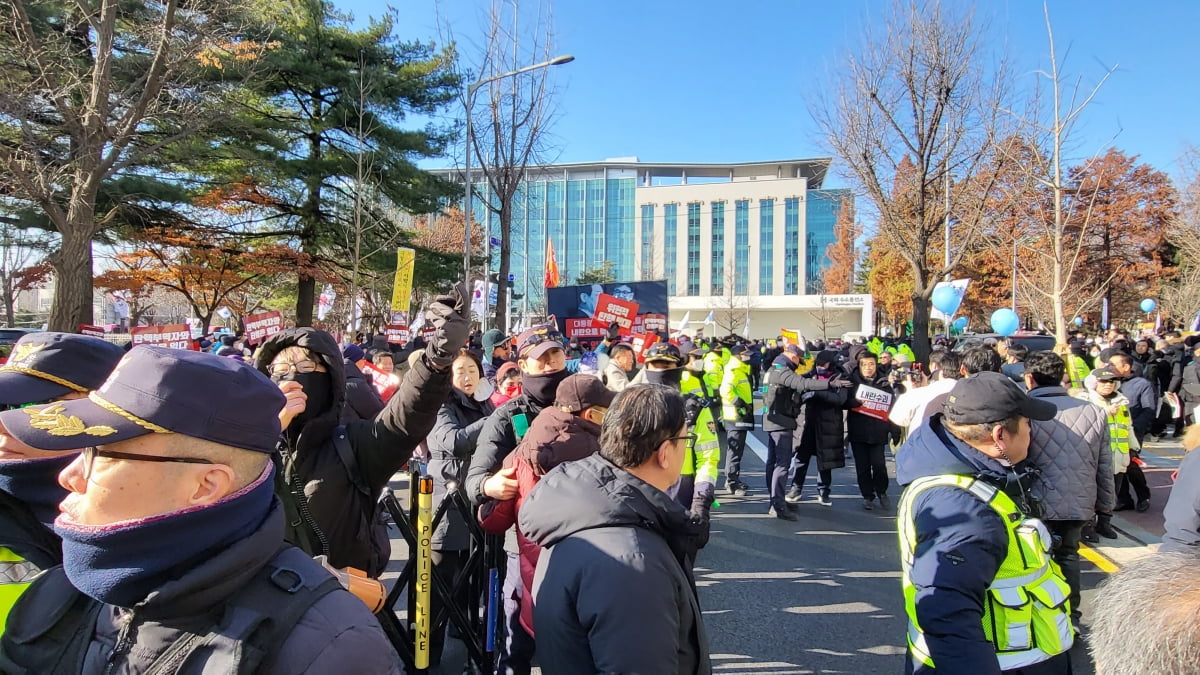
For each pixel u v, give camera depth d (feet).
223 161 59.67
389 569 17.47
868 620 14.29
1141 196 110.01
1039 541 6.77
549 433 9.20
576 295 45.42
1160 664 3.51
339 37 61.87
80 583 3.54
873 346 53.72
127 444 3.54
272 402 3.91
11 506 5.42
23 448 5.38
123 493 3.55
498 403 17.70
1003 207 49.32
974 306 126.52
